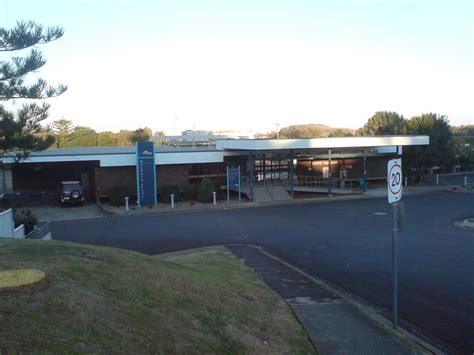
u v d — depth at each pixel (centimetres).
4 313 515
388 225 2212
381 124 7119
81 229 2341
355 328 841
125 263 875
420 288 1138
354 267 1381
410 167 4516
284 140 3341
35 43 1906
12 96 1916
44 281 638
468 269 1323
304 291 1099
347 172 4494
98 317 577
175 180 3684
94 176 3662
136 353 526
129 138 9275
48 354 458
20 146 2031
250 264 1412
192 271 1030
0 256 773
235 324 738
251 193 3381
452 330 859
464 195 3578
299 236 1966
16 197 3036
